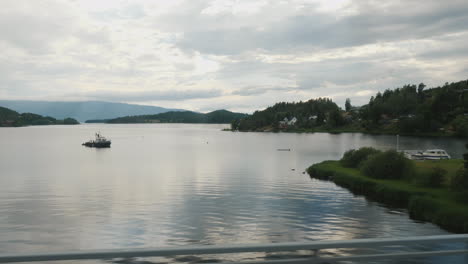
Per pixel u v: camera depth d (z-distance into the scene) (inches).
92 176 3112.7
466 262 205.2
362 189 2288.4
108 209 1849.2
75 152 5802.2
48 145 7352.4
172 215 1712.6
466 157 1813.5
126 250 165.0
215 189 2438.5
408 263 198.8
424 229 1446.9
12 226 1520.7
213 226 1520.7
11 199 2113.7
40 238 1358.3
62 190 2422.5
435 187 1974.7
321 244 178.1
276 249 174.9
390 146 6023.6
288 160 4473.4
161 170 3540.8
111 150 6235.2
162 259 509.7
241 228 1489.9
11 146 7042.3
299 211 1785.2
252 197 2151.8
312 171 3144.7
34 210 1825.8
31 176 3115.2
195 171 3449.8
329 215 1697.8
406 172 2288.4
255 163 4148.6
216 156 5064.0
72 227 1505.9
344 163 3120.1
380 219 1611.7
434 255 197.2
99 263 474.9
